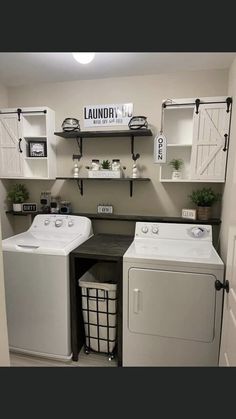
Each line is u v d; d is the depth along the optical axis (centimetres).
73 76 232
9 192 265
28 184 271
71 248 186
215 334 159
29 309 187
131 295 170
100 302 187
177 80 222
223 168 199
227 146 196
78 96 245
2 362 100
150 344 172
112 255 172
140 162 239
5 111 238
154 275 165
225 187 200
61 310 181
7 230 270
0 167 245
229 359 128
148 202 243
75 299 184
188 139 225
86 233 226
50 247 181
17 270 185
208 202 215
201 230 206
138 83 230
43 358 194
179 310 163
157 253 175
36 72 224
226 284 137
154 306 167
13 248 184
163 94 226
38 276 182
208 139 199
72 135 234
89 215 246
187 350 165
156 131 231
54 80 243
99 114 239
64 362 190
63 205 254
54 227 232
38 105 255
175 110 225
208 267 156
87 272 206
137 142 238
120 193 249
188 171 227
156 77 226
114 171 227
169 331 167
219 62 201
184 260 160
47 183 266
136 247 191
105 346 194
